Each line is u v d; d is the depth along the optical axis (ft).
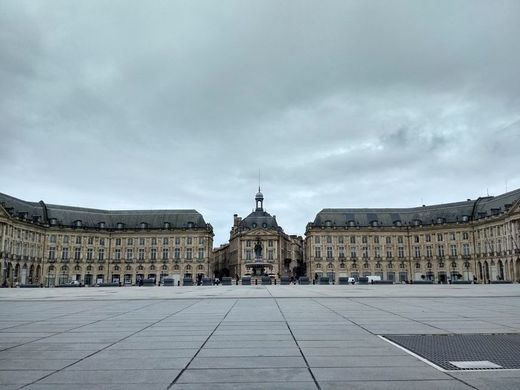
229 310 71.92
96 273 437.99
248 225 507.30
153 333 46.52
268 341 41.24
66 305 86.17
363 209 466.70
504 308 72.69
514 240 346.95
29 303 92.48
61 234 424.05
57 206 435.53
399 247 446.19
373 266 444.55
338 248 447.83
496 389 25.45
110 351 36.88
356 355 34.71
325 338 42.68
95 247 441.27
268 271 401.90
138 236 449.89
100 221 450.30
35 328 50.90
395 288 178.50
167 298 106.73
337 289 165.68
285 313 66.33
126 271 445.78
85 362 32.81
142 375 28.99
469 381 27.14
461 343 39.47
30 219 387.55
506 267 358.02
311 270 447.83
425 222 442.09
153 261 445.78
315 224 458.09
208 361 32.96
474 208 416.87
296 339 42.22
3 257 336.08
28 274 381.81
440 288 176.45
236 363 32.27
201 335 44.93
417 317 59.62
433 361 32.45
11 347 38.86
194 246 446.60
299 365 31.55
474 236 410.52
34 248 394.73
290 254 601.21
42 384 26.89
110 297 114.62
